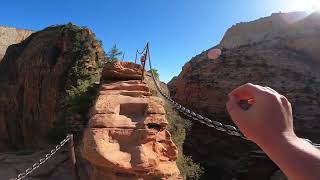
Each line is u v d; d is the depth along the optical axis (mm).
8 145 36438
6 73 39000
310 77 45750
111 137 13375
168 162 13594
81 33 31703
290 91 44656
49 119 31922
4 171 19016
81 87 22266
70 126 20531
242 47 51031
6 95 37844
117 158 12727
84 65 29625
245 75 47031
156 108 14398
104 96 15055
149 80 22562
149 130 13531
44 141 30703
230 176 40062
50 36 34750
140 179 12648
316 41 49188
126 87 15656
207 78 48344
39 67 34500
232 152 42156
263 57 47844
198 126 43562
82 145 13891
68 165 18734
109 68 17266
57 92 31266
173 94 51250
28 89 35219
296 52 50219
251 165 39656
